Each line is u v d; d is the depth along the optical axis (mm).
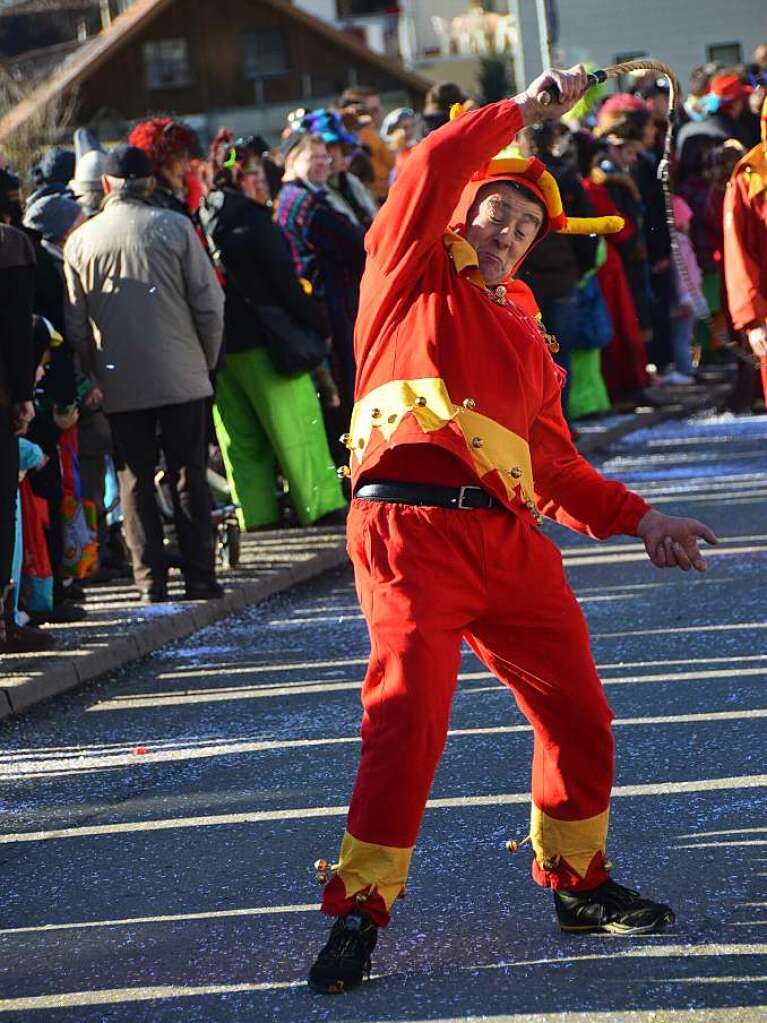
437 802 9984
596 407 27672
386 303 7527
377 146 26938
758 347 17875
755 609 14617
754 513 19469
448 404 7320
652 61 7930
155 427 16422
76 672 14086
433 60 106875
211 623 16266
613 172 27703
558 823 7805
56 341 14820
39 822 10398
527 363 7562
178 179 16859
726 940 7582
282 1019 7141
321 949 7734
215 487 20969
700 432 26859
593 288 26188
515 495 7402
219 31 106500
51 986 7719
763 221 17672
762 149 17656
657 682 12398
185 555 16641
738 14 67875
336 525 20328
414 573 7320
